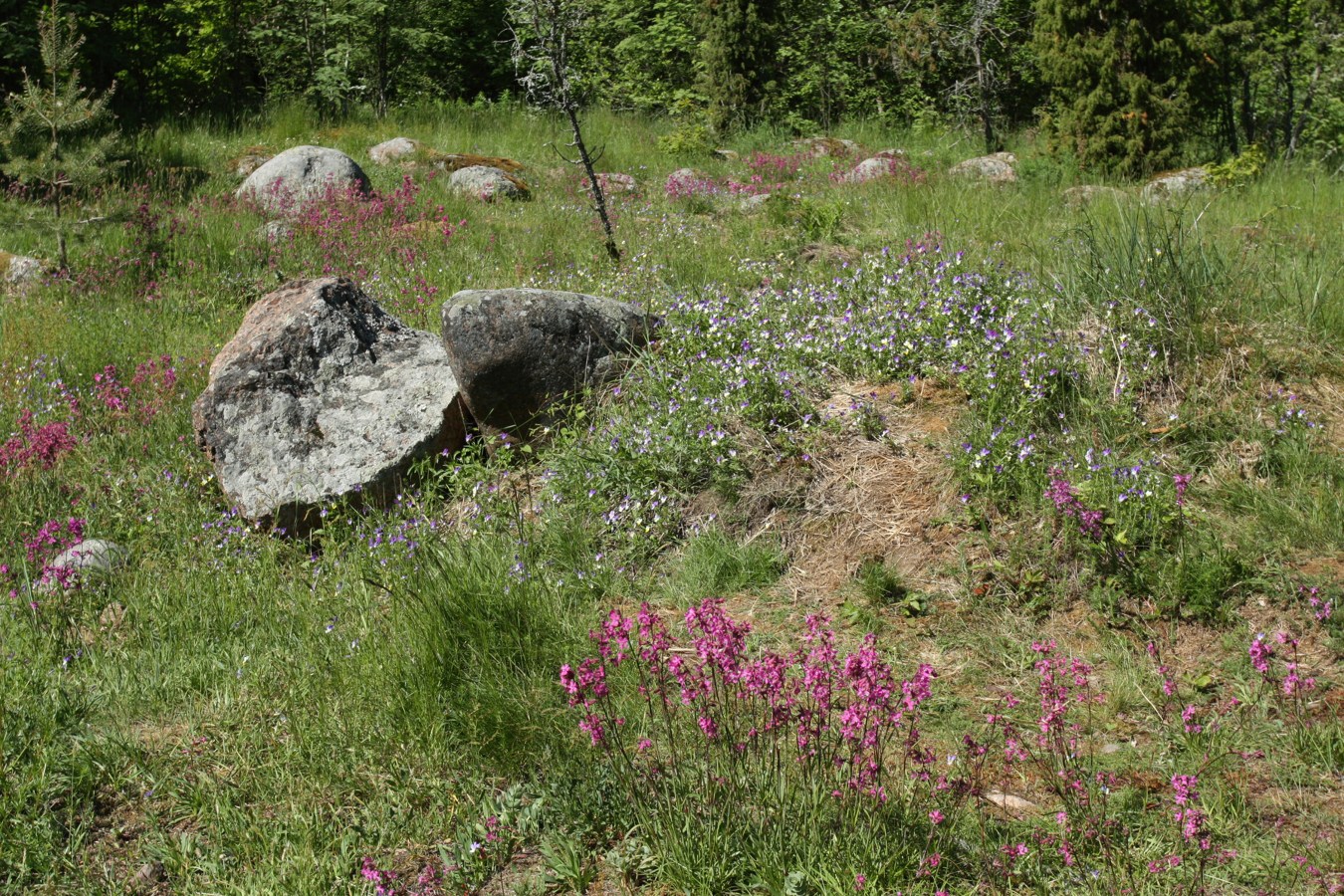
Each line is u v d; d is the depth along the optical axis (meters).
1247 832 3.47
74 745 4.29
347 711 4.35
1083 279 6.55
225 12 21.31
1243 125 18.73
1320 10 18.33
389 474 6.27
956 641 4.62
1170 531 4.93
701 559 5.29
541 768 4.01
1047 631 4.64
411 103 21.83
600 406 6.44
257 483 6.29
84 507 6.54
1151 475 5.12
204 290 10.65
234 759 4.22
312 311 6.77
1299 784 3.68
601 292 9.00
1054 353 5.91
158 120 18.45
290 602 5.40
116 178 13.94
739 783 3.57
